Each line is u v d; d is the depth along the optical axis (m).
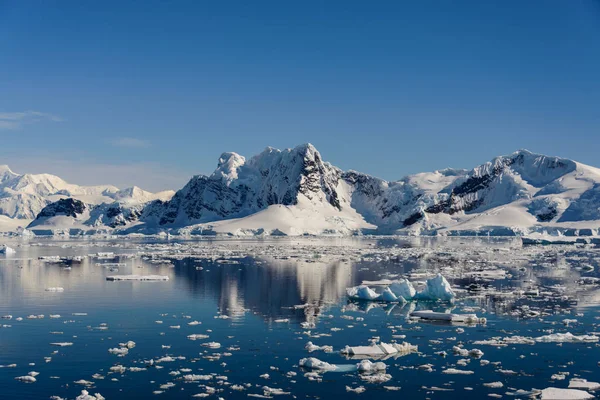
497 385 36.19
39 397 34.00
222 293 70.94
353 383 36.69
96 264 110.31
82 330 49.84
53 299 65.69
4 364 40.19
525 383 36.81
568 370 39.22
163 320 54.09
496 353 43.06
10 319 54.25
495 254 143.38
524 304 63.06
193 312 58.12
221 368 39.59
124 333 48.88
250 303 63.78
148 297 67.50
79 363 40.44
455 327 51.72
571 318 55.41
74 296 67.88
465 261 120.50
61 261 117.56
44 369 39.12
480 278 87.38
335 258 128.50
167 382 36.66
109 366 39.78
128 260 121.00
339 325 52.44
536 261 120.25
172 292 71.44
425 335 48.56
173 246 185.62
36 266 105.56
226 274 92.62
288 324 52.69
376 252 151.62
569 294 70.38
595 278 86.50
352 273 94.94
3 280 82.88
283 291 73.00
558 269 101.81
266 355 42.56
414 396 34.66
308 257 131.12
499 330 50.41
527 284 79.88
